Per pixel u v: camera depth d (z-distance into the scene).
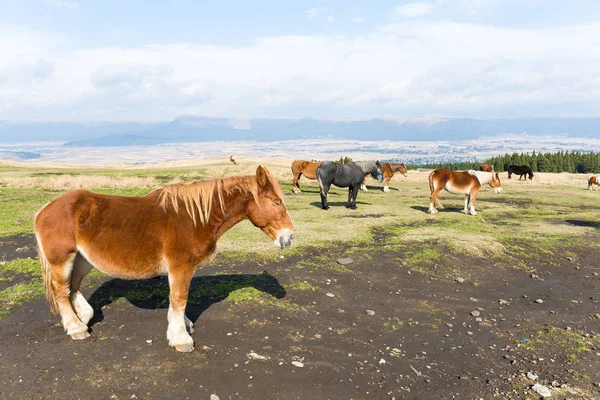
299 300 7.40
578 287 9.41
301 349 5.61
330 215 16.02
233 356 5.22
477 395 4.88
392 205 19.48
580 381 5.27
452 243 11.78
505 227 14.89
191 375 4.71
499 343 6.43
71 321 5.30
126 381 4.51
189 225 5.05
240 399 4.38
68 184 22.36
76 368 4.71
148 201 5.12
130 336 5.54
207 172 35.97
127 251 4.87
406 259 10.31
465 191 17.02
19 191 19.09
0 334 5.49
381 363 5.49
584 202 22.50
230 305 6.80
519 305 8.20
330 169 16.88
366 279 8.93
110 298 6.83
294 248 10.78
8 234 11.14
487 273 10.02
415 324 6.96
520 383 5.20
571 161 95.94
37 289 7.09
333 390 4.74
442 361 5.73
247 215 5.55
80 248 4.89
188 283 5.23
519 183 36.31
